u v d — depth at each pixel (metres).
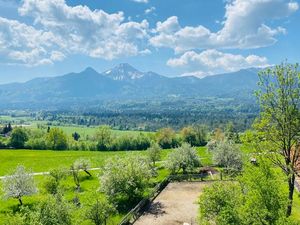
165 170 89.19
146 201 57.84
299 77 36.09
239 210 28.20
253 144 38.09
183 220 49.28
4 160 116.00
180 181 72.56
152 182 70.12
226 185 33.75
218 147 79.44
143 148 168.38
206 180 71.62
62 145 166.38
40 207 37.06
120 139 168.75
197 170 83.44
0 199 69.94
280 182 30.12
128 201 61.22
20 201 65.75
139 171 62.28
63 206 37.59
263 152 37.28
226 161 76.88
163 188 67.00
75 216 43.41
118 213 55.88
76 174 81.25
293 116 36.47
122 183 60.22
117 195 63.31
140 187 61.78
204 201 32.62
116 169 62.47
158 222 48.94
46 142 165.62
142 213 53.03
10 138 170.38
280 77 36.66
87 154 133.00
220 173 73.69
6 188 64.38
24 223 35.88
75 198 62.56
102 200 46.09
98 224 45.38
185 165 80.62
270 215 26.72
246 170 30.73
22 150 142.38
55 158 119.75
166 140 169.38
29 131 185.75
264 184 27.91
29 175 66.56
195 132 174.12
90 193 47.88
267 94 37.50
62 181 80.88
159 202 57.97
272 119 37.78
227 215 27.75
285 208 28.39
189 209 53.69
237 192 32.62
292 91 36.34
